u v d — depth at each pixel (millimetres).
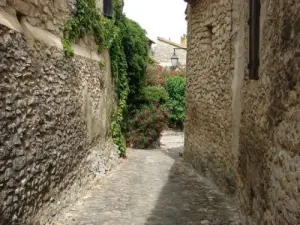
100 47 7227
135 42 11117
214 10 6402
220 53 5977
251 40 4039
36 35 3805
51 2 4379
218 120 6055
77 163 5281
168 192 5812
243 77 4664
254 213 3857
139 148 12195
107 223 4246
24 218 3309
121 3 9602
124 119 11539
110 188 5992
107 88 8141
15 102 3158
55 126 4242
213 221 4363
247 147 4316
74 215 4500
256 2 3871
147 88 12703
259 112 3719
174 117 18969
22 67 3334
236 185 4969
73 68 5121
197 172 7480
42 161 3781
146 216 4551
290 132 2643
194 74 8008
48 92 4035
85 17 5781
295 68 2537
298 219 2486
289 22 2682
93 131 6473
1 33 2947
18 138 3195
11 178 3043
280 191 2883
